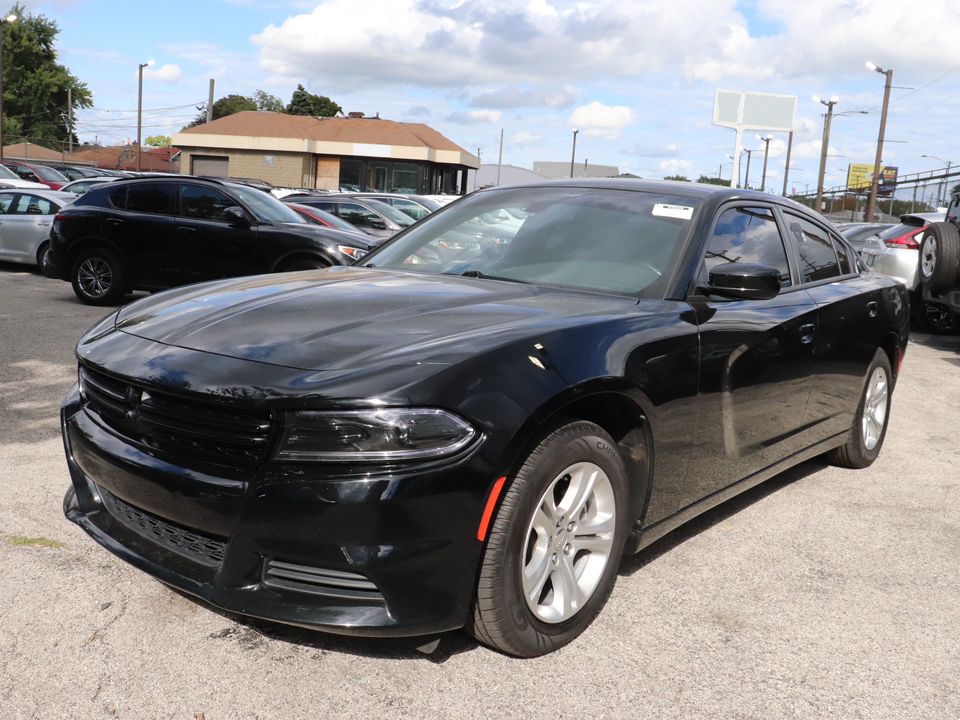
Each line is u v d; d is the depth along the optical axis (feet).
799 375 12.07
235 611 7.33
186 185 31.04
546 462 7.85
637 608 9.52
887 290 15.48
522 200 12.39
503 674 7.99
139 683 7.55
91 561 9.86
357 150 135.85
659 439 9.25
